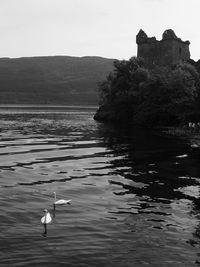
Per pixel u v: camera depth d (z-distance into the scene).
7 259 18.17
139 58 135.12
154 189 31.97
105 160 45.59
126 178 35.94
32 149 54.06
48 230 21.97
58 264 17.92
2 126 97.94
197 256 19.27
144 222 23.86
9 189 30.66
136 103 118.06
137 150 54.34
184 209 26.72
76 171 38.78
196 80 113.38
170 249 19.98
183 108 95.62
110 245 20.23
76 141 65.06
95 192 30.69
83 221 23.69
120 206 27.06
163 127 96.12
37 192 30.11
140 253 19.42
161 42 166.25
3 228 22.00
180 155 49.81
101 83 141.62
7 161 43.34
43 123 112.25
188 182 34.69
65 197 29.00
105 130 87.94
